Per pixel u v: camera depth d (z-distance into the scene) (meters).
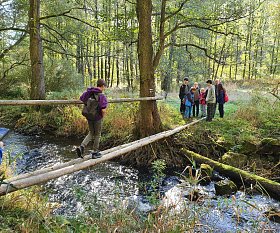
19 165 8.74
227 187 7.09
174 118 12.51
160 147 9.67
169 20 11.54
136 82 19.23
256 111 12.04
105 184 7.86
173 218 4.34
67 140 11.95
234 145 9.71
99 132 5.85
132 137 10.24
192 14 9.99
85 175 8.44
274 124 10.39
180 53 23.75
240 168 8.69
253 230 4.95
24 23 17.45
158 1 16.16
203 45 29.22
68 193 6.98
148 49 9.64
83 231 3.99
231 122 11.48
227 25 10.78
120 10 21.55
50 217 4.15
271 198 6.99
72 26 16.45
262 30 28.62
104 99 5.60
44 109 14.12
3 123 14.35
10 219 3.82
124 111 11.72
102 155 6.24
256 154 9.23
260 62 28.39
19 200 4.64
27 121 13.55
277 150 8.96
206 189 7.48
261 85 14.31
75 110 12.85
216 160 9.48
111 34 11.24
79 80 20.12
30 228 3.67
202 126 11.05
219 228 5.21
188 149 9.94
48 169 5.39
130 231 4.07
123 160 9.71
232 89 20.61
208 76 26.44
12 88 18.81
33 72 14.52
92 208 4.87
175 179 8.43
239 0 9.61
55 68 18.61
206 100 11.76
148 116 9.88
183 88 13.18
